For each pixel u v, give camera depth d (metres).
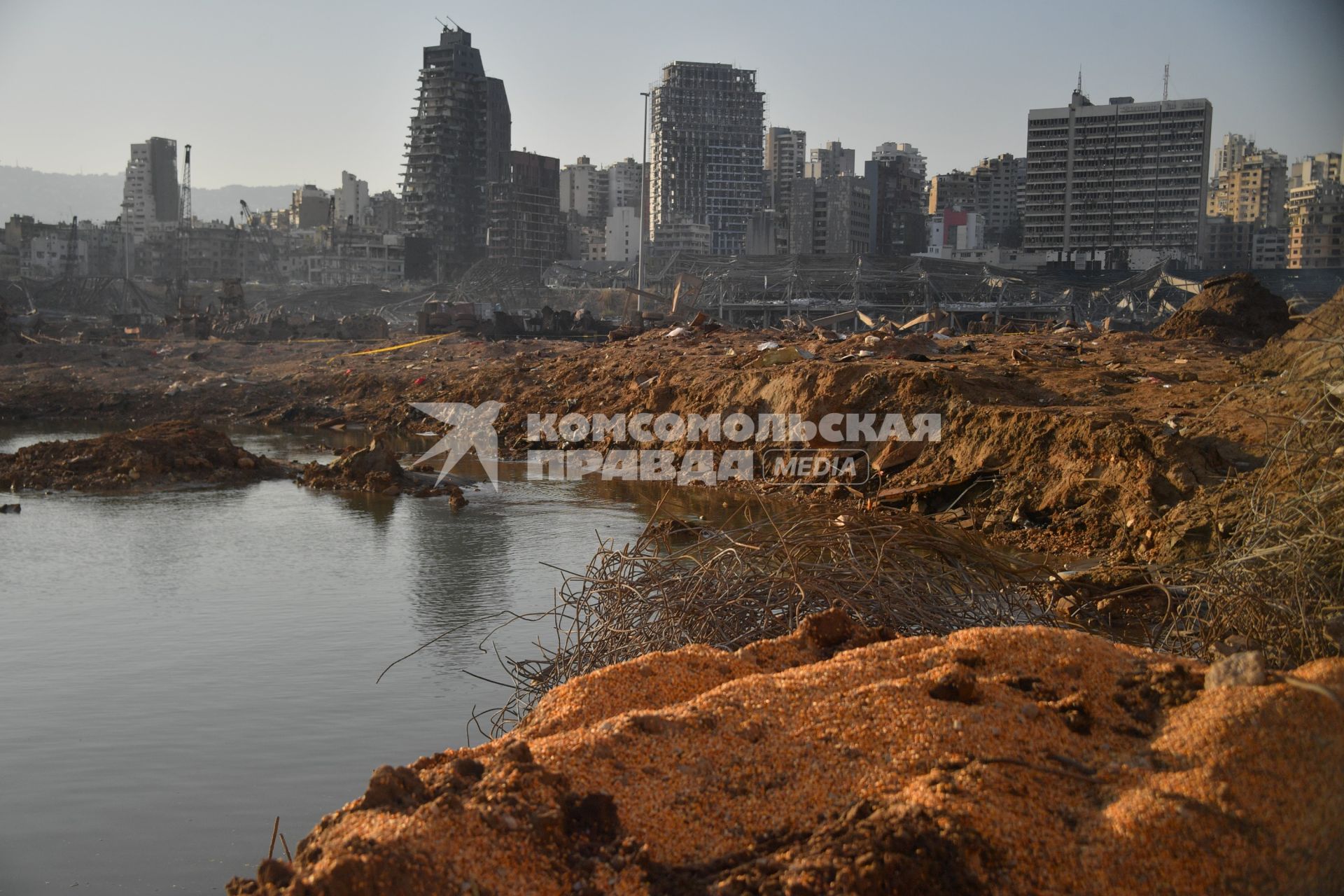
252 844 6.90
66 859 6.70
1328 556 7.41
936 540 9.15
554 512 20.53
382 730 8.88
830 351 33.16
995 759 4.46
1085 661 5.27
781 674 5.48
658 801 4.60
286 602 13.41
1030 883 3.97
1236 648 7.32
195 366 53.97
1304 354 10.21
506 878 4.20
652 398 30.22
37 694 9.88
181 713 9.33
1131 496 16.34
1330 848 3.92
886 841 4.04
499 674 10.38
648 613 8.30
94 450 25.27
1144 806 4.09
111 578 14.83
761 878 4.12
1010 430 19.97
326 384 46.25
